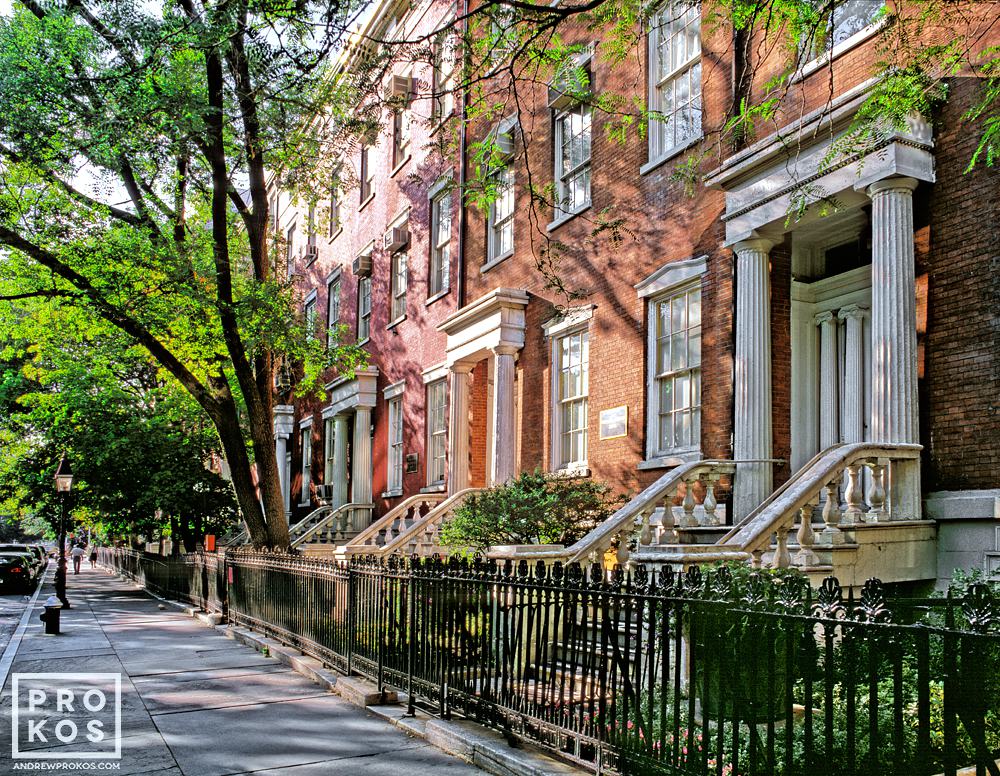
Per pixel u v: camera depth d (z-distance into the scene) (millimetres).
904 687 5578
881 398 8773
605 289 14016
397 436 22859
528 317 16266
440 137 11875
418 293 21484
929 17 8227
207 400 17922
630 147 13625
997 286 8219
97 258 17312
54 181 17109
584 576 5965
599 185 14352
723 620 4621
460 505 16281
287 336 18188
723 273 11477
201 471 28609
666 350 12734
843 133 9250
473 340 17438
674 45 13109
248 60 10086
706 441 11562
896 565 8445
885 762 4121
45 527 51750
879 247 8883
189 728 7906
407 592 8492
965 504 8305
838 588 4176
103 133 12914
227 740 7445
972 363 8383
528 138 16375
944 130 8844
